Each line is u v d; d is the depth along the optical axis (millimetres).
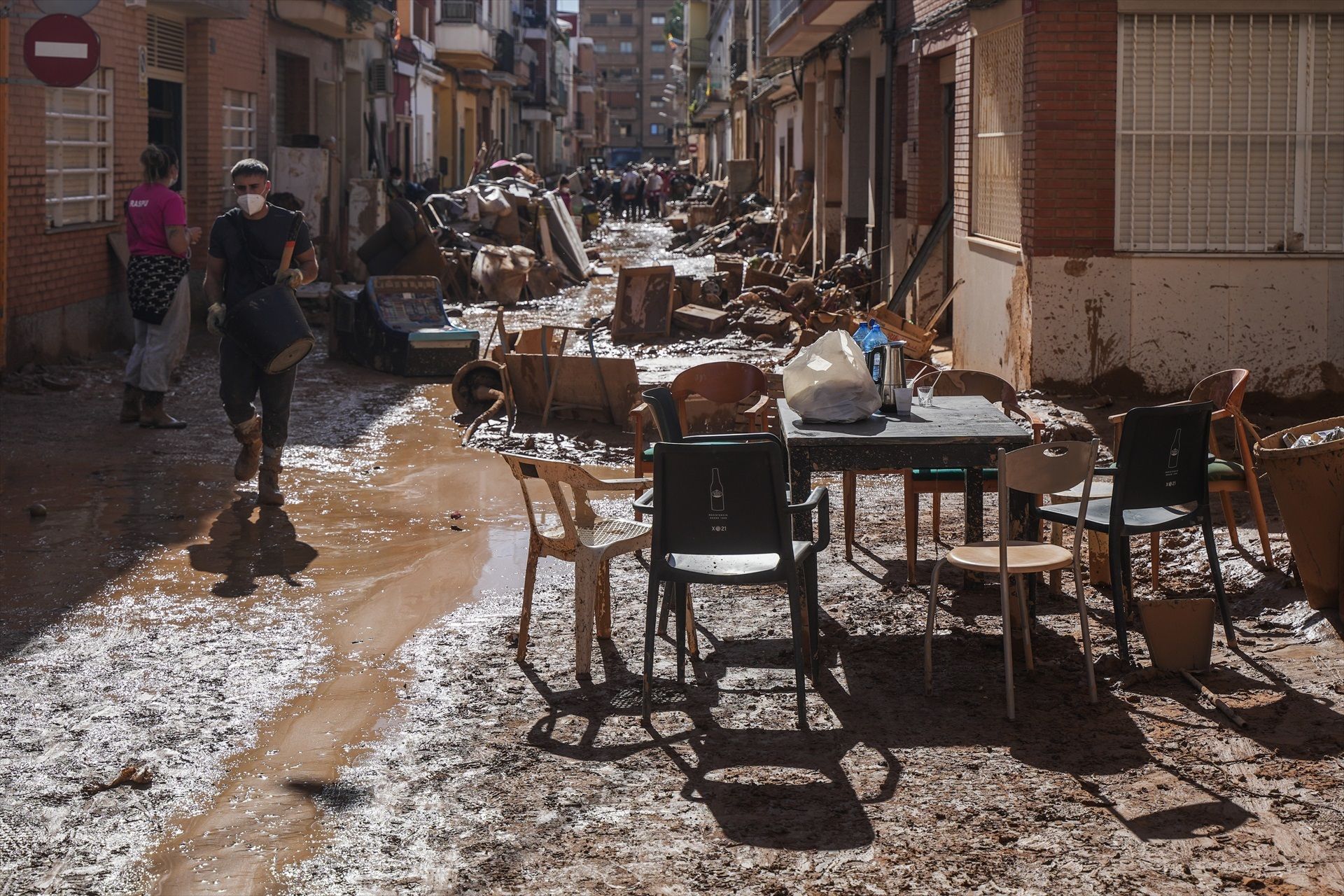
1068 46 10281
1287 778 4332
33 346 12523
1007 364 11328
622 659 5629
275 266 7973
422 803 4258
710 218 35594
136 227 10227
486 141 49719
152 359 10242
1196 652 5262
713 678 5398
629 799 4293
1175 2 10164
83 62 10320
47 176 12945
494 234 24000
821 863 3850
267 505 8117
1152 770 4441
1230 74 10312
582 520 5844
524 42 57000
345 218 22891
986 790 4320
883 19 17391
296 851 3932
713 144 64625
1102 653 5609
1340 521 5566
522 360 10625
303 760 4582
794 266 21719
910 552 6594
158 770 4484
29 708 5004
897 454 5605
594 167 78375
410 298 13781
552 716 5004
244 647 5695
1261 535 6488
